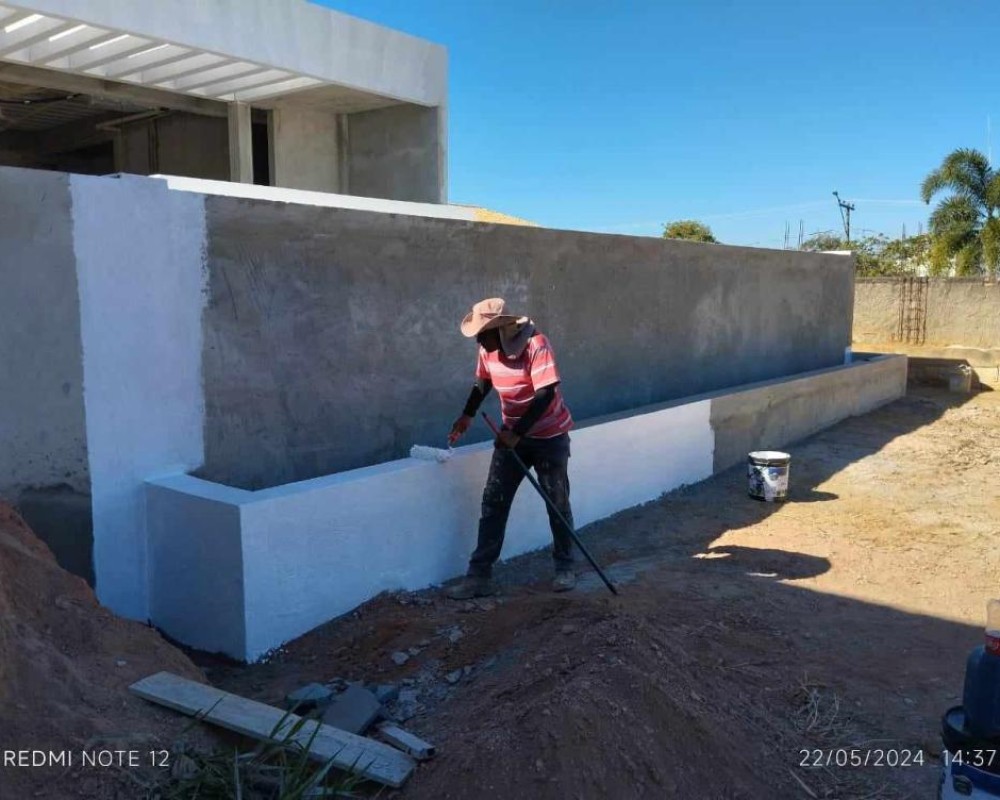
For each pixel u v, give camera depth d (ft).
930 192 83.92
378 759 10.74
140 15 29.07
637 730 10.88
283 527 15.16
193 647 15.49
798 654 15.53
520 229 25.59
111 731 10.02
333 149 45.47
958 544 22.99
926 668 15.29
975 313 75.82
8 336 14.32
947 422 42.11
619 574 19.66
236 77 35.32
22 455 14.61
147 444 16.17
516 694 12.00
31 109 42.01
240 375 17.84
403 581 17.87
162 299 16.24
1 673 9.67
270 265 18.33
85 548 15.38
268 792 10.16
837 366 45.01
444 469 18.79
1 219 14.11
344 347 20.25
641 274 31.19
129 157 47.55
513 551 21.12
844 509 26.50
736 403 31.81
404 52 40.47
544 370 16.93
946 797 9.71
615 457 25.26
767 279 39.47
